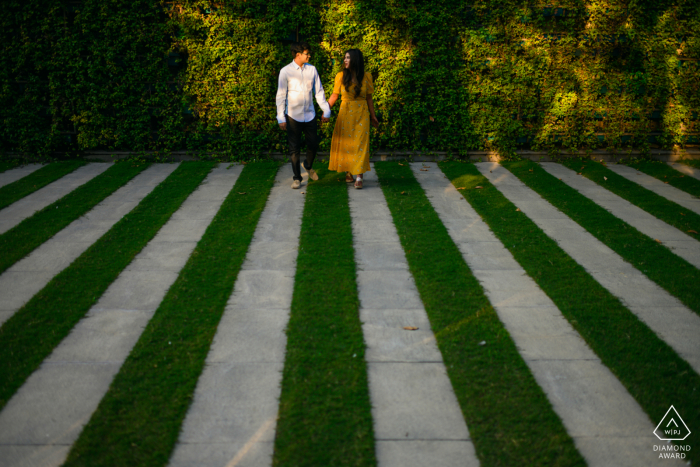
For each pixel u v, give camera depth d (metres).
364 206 6.45
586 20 8.16
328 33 7.90
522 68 8.17
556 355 3.53
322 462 2.58
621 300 4.34
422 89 8.26
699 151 8.90
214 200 6.62
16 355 3.43
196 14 7.64
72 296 4.23
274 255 5.06
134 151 8.36
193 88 7.98
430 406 3.00
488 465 2.58
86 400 3.03
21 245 5.23
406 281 4.57
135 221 5.88
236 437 2.75
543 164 8.51
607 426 2.88
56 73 7.77
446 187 7.29
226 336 3.68
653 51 8.34
